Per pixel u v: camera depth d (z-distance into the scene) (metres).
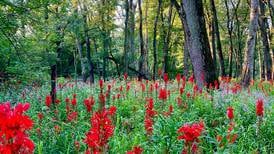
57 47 14.98
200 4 16.72
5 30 12.38
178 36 44.53
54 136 7.93
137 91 15.27
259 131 8.55
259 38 39.47
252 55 20.78
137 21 38.75
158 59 48.50
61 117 10.34
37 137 7.77
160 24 37.50
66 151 7.62
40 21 12.88
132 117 10.60
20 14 12.27
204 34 16.67
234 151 8.00
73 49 36.50
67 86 19.03
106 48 34.75
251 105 11.43
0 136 2.84
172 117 9.78
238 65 43.50
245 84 20.58
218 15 45.09
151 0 40.34
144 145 7.64
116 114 11.03
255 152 7.84
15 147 2.80
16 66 12.19
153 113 8.46
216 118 10.06
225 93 13.33
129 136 8.59
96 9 30.52
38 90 15.38
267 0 33.03
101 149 4.71
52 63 13.33
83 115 9.98
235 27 48.28
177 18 42.62
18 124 2.82
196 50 16.58
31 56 12.88
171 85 17.83
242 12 43.44
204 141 8.45
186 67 33.53
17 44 12.70
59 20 14.34
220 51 32.12
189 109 11.20
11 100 12.68
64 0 15.93
